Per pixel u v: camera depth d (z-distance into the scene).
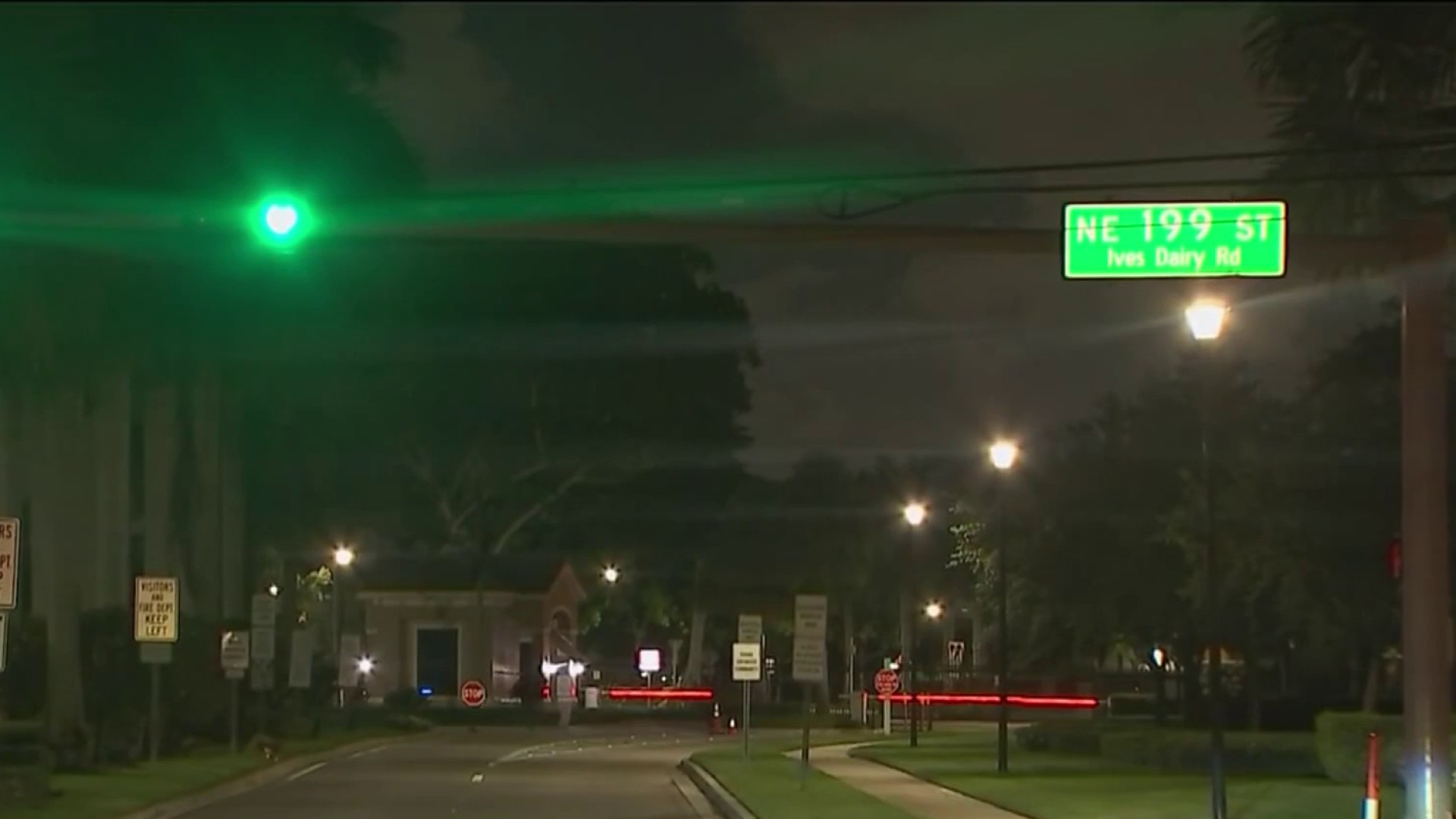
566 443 175.88
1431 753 43.09
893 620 184.25
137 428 110.00
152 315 83.31
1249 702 104.62
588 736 142.25
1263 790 68.31
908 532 153.12
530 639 188.25
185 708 102.12
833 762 96.12
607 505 188.12
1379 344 79.88
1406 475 43.28
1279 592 91.12
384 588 186.38
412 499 186.00
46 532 83.00
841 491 183.88
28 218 40.06
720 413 180.12
